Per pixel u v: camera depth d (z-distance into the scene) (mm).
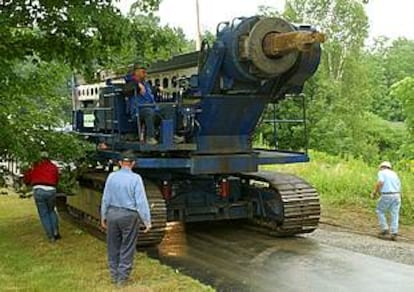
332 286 8250
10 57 10719
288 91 11070
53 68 11734
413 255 10086
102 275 8758
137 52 10703
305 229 11625
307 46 9688
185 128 10828
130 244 8391
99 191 12023
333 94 49406
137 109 11062
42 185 11242
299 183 11711
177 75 11922
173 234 11930
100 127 13141
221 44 10344
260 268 9266
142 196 8383
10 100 11484
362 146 47594
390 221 11969
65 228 12688
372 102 63844
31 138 11438
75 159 12047
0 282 8500
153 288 8031
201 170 10852
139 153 11047
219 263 9617
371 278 8633
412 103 37094
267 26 10062
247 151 11250
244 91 10711
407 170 20094
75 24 10305
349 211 14469
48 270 9086
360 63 58906
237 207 12070
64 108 13625
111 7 10273
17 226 13070
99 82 12953
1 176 11711
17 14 10367
